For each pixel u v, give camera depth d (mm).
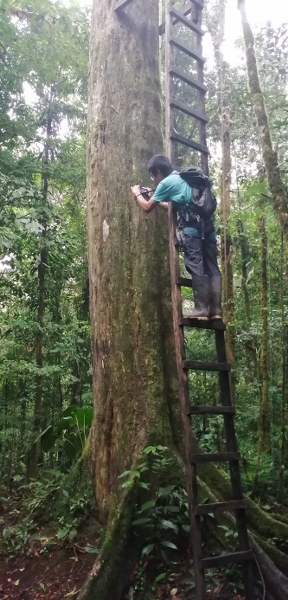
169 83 4262
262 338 6910
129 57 5562
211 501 4188
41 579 4422
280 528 4332
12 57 8586
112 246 5152
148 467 4410
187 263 3963
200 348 8398
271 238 8250
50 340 9781
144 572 4000
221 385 3924
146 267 5027
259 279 9688
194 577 3701
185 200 3924
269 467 6047
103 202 5297
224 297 7863
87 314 11078
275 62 8344
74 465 5504
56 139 10125
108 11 5723
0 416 8820
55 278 9961
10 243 6703
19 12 8820
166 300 5059
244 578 3693
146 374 4797
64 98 10508
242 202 9156
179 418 4750
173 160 4148
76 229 11320
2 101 8602
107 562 3930
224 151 7980
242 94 9039
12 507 6148
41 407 9664
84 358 9438
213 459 3662
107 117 5457
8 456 8828
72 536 4664
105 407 4965
